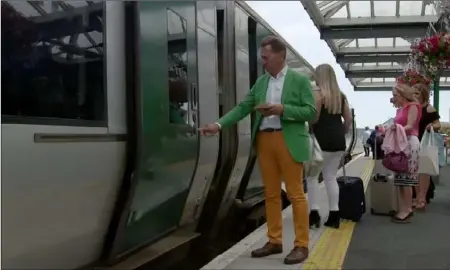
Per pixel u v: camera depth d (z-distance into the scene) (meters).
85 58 3.77
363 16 15.87
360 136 26.02
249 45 8.14
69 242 3.64
